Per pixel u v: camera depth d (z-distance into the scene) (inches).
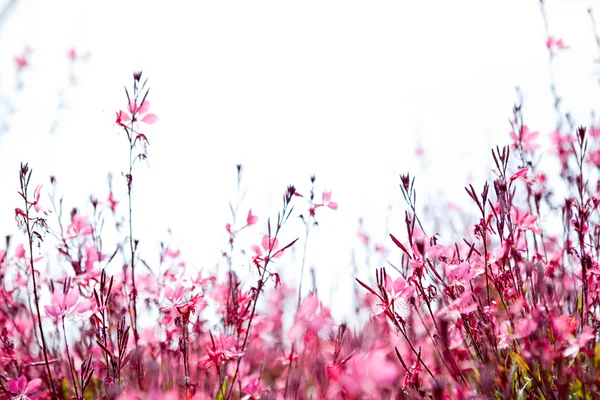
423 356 37.9
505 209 36.9
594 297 37.8
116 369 37.0
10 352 39.9
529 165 41.1
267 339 43.5
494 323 36.9
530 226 37.9
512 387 36.2
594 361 36.0
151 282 42.4
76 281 40.4
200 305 39.3
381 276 36.0
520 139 41.6
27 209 37.2
